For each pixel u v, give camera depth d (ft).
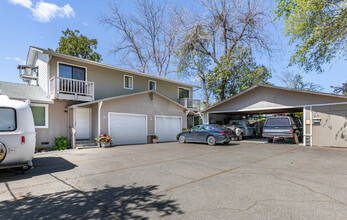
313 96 38.32
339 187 13.47
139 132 47.96
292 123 40.96
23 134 17.72
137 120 47.88
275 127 40.70
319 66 42.96
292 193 12.41
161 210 10.29
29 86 44.32
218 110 52.44
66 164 22.09
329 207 10.35
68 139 41.06
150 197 12.12
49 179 16.25
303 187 13.52
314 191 12.73
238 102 49.06
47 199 11.98
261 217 9.33
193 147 36.52
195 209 10.32
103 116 41.42
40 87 45.27
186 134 43.88
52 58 41.34
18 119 17.66
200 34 68.90
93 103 42.27
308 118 38.52
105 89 49.85
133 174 17.54
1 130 16.74
